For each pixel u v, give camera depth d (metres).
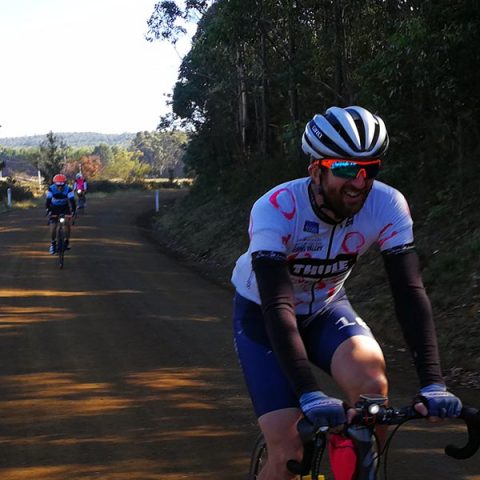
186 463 4.64
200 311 10.24
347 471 2.23
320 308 3.06
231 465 4.60
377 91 12.94
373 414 2.16
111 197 49.34
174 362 7.33
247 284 2.99
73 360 7.46
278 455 2.65
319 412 2.15
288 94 23.69
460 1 10.17
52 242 15.02
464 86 10.94
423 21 10.44
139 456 4.77
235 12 17.58
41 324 9.33
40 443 5.04
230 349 7.89
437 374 2.41
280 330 2.47
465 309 7.93
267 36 19.11
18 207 38.31
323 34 17.53
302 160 19.08
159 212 33.88
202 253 18.70
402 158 13.55
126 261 16.38
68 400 6.06
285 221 2.76
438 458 4.60
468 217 10.25
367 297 9.92
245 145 30.98
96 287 12.50
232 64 29.05
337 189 2.58
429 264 9.73
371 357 2.75
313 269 2.91
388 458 4.62
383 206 2.82
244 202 21.33
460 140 11.84
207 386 6.45
